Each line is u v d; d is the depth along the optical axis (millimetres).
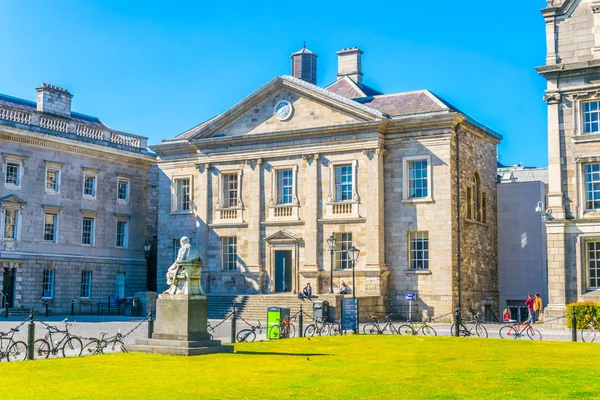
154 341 26125
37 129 57656
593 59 43031
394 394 17141
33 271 57000
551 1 44500
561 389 17906
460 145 53156
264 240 56594
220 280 58156
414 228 51875
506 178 71812
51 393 17297
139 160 66625
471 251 53938
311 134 54844
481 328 39938
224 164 58969
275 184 56656
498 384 18750
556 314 42875
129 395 17031
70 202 60500
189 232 60625
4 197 55062
